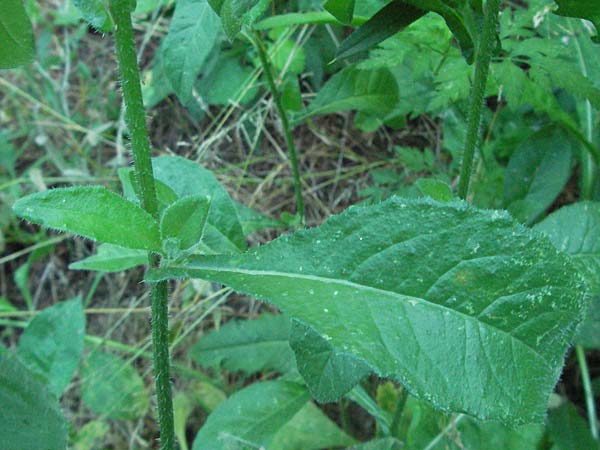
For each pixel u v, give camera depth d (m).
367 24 0.25
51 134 0.61
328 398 0.27
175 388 0.50
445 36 0.37
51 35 0.62
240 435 0.36
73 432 0.46
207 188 0.32
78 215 0.20
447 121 0.45
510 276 0.20
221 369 0.50
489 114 0.46
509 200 0.41
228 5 0.21
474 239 0.20
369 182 0.53
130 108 0.20
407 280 0.20
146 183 0.21
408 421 0.39
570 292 0.19
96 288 0.58
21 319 0.57
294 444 0.41
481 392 0.19
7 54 0.21
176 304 0.52
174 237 0.21
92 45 0.63
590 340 0.32
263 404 0.37
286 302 0.20
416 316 0.20
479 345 0.19
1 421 0.26
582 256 0.30
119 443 0.50
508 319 0.19
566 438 0.36
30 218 0.20
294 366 0.42
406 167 0.48
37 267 0.60
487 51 0.24
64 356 0.39
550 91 0.38
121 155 0.56
